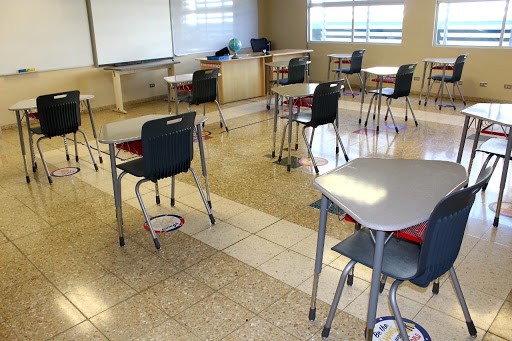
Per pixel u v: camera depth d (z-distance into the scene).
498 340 1.85
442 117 5.81
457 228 1.48
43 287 2.33
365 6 8.03
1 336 1.97
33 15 6.04
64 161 4.46
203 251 2.64
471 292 2.17
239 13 8.91
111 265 2.52
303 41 9.09
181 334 1.95
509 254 2.50
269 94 6.72
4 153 4.80
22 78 6.12
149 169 2.52
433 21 7.13
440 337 1.88
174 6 7.68
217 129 5.51
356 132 5.19
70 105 3.78
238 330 1.96
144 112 6.89
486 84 6.82
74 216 3.17
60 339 1.94
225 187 3.62
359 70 7.43
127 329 1.99
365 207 1.50
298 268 2.43
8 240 2.84
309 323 1.99
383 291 2.19
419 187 1.67
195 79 5.02
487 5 6.60
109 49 6.92
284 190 3.53
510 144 2.67
